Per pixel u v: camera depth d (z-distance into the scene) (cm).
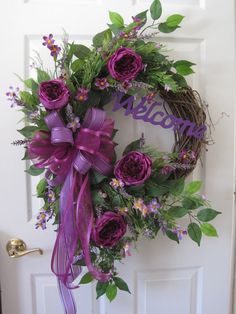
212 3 98
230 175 104
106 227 83
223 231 107
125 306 107
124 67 82
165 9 96
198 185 92
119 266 105
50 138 81
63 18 94
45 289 104
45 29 94
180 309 110
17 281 103
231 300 112
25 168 98
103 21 95
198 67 100
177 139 96
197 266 108
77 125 81
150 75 88
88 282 95
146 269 106
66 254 85
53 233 101
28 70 95
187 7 97
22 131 86
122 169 83
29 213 100
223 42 99
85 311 106
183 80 91
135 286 107
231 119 102
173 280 108
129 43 85
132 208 86
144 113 95
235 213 108
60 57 93
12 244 99
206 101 100
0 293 103
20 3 92
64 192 84
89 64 83
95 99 87
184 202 93
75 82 85
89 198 85
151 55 88
